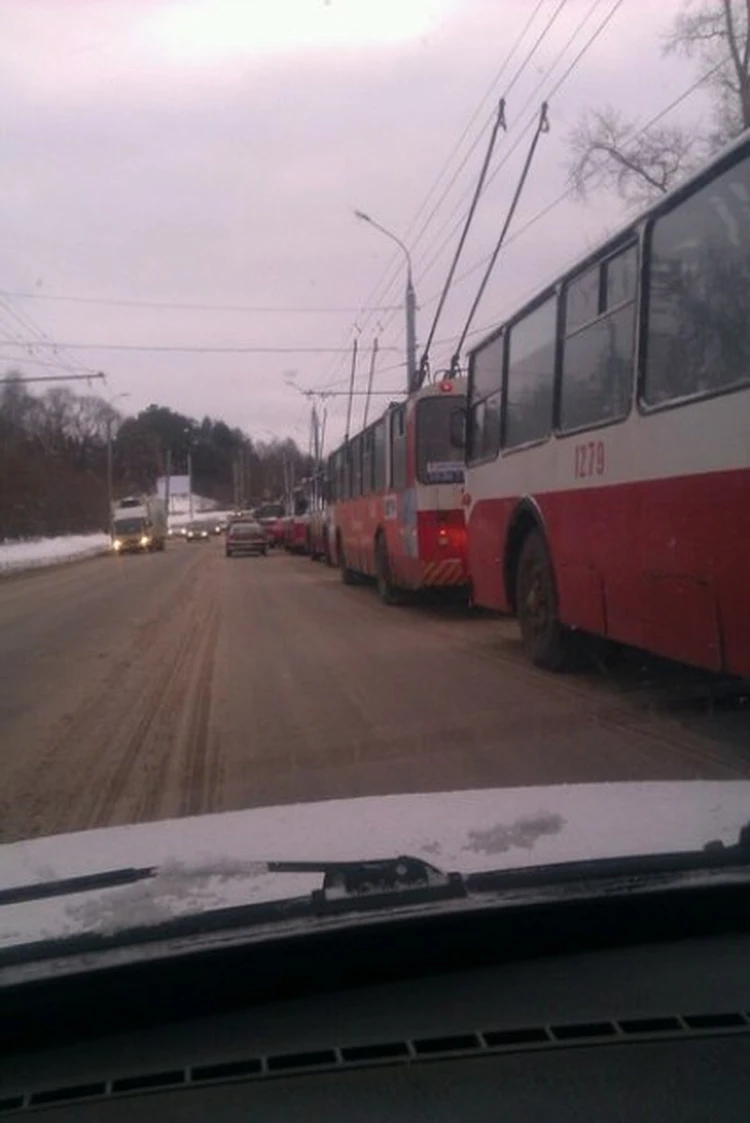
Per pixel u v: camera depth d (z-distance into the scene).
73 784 7.84
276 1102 2.52
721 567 7.29
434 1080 2.57
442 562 17.53
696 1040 2.69
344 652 14.03
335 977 2.99
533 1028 2.76
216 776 7.83
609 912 3.18
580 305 10.02
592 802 4.23
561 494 10.53
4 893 3.43
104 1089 2.60
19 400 93.19
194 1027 2.83
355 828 3.97
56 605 25.02
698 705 9.53
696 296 7.62
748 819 3.87
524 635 12.25
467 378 14.56
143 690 11.92
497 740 8.52
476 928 3.08
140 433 131.50
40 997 2.83
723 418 7.23
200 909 3.10
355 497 25.47
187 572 37.50
